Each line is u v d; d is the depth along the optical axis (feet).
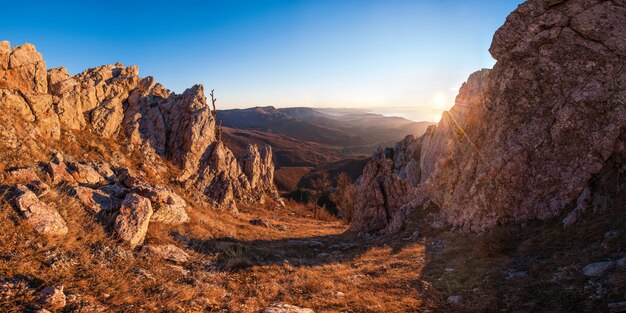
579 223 41.68
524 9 64.64
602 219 39.11
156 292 35.99
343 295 38.88
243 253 63.10
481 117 75.41
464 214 63.36
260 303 36.88
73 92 122.83
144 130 147.64
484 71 100.22
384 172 115.34
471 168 69.51
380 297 37.19
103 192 58.34
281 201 248.32
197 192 137.80
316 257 70.49
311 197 267.59
